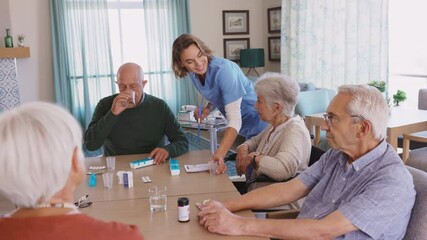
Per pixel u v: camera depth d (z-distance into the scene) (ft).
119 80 8.32
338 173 5.16
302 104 13.64
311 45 19.10
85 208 5.51
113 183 6.54
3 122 2.64
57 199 2.76
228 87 8.02
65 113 2.81
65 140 2.68
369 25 16.11
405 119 11.19
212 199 5.76
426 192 4.50
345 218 4.44
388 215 4.36
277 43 22.41
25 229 2.61
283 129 7.10
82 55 20.27
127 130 8.57
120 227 2.89
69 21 19.94
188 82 21.85
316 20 18.57
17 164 2.54
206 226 4.75
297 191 5.70
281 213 5.78
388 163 4.64
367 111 4.67
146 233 4.71
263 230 4.60
